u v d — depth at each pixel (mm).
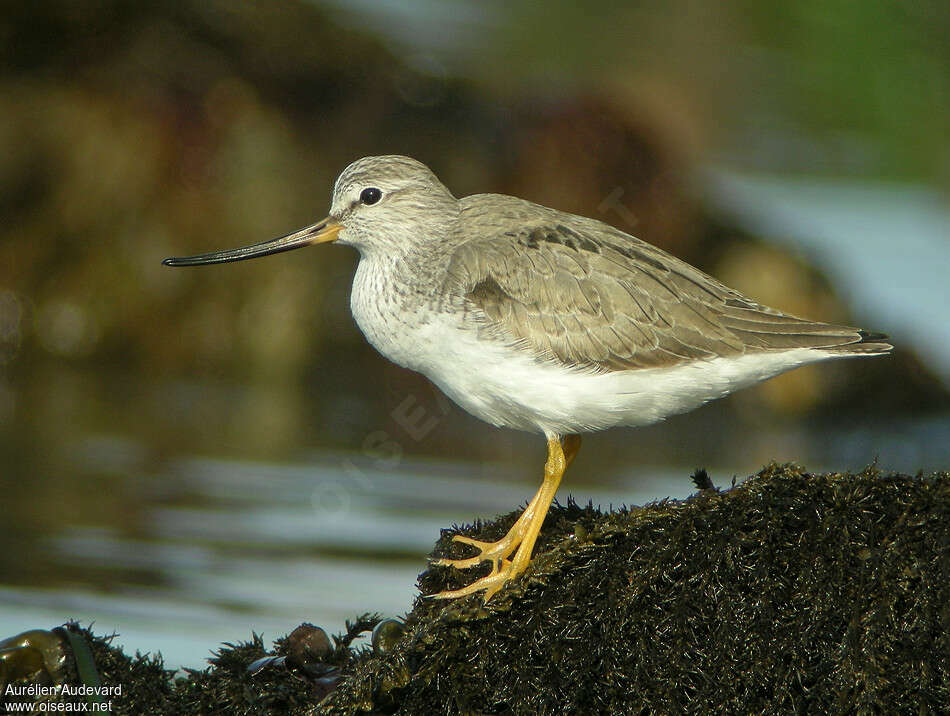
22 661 7641
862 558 7004
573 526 8297
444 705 7305
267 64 20250
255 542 12727
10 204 18781
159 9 20125
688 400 9211
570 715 7184
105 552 12219
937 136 25625
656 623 7152
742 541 7125
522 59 24375
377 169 9773
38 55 19406
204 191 19219
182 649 10148
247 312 18969
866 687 6809
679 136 21750
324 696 7785
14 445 15289
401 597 11500
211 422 16922
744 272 19812
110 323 18750
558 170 20062
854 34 26781
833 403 18875
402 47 22188
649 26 27141
